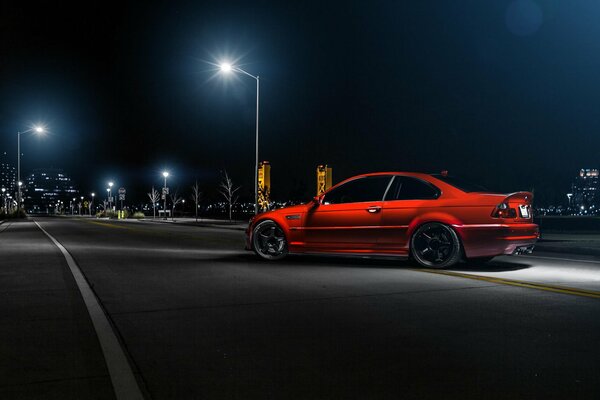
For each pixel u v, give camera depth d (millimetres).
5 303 6852
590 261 12102
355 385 3879
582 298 7098
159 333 5332
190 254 13594
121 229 30984
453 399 3613
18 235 23875
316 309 6445
